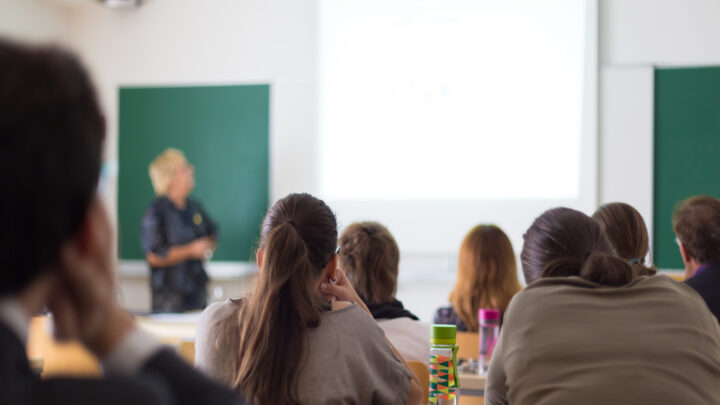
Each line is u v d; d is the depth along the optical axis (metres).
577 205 5.03
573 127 5.04
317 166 5.42
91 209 0.42
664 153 4.96
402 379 1.38
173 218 4.85
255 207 5.50
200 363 1.35
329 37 5.41
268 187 5.48
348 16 5.38
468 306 2.54
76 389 0.39
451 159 5.23
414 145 5.29
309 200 1.42
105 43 5.76
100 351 0.44
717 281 2.06
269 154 5.49
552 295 1.29
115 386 0.39
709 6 4.90
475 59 5.20
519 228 5.12
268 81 5.51
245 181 5.53
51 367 2.18
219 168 5.57
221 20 5.59
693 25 4.93
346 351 1.30
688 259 2.22
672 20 4.95
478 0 5.20
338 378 1.27
